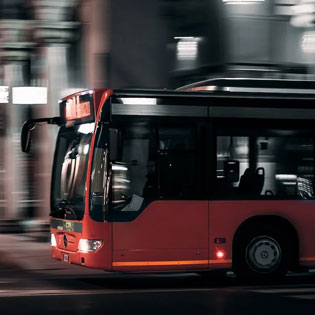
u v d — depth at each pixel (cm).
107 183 1452
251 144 1538
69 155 1566
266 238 1545
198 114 1515
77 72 2458
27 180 2462
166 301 1294
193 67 2489
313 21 2494
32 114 2455
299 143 1560
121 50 2478
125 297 1334
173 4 2505
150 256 1474
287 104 1559
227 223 1514
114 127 1472
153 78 2500
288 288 1469
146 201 1476
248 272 1538
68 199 1543
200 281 1596
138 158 1480
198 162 1507
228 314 1175
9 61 2430
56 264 1802
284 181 1548
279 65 2484
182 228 1491
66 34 2434
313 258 1560
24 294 1362
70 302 1277
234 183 1524
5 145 2461
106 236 1453
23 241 2206
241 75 2450
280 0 2480
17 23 2412
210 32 2472
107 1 2464
